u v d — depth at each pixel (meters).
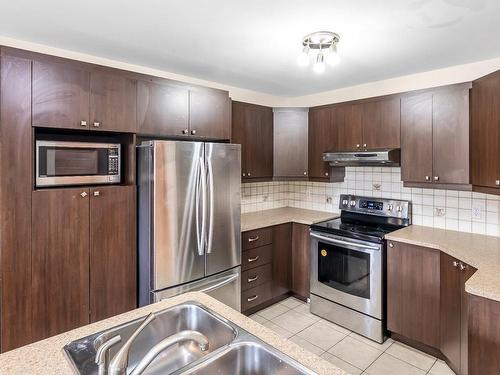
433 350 2.54
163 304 1.47
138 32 2.09
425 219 3.06
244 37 2.15
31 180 1.97
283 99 4.10
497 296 1.56
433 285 2.45
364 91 3.38
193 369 1.02
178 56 2.54
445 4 1.68
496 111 2.13
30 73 1.95
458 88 2.52
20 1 1.69
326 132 3.49
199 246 2.55
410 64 2.69
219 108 2.94
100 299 2.26
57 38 2.19
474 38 2.13
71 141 2.18
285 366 1.03
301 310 3.37
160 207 2.33
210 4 1.71
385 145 3.00
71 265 2.13
